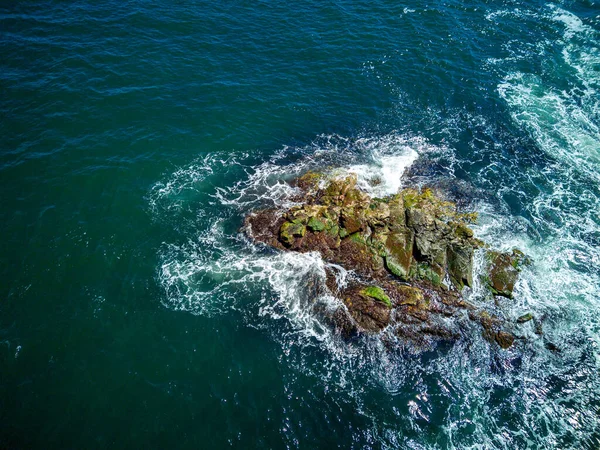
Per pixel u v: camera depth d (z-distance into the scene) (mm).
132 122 37406
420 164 36031
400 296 26484
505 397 23312
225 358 24406
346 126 39250
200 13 49188
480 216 32094
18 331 24578
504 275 27859
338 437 21703
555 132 39062
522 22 52281
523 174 35531
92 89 39406
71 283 27000
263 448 21188
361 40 47812
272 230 30328
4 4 47000
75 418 21594
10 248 28281
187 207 32125
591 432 22062
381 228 29172
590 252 30219
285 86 42250
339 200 31250
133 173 33812
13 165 32938
